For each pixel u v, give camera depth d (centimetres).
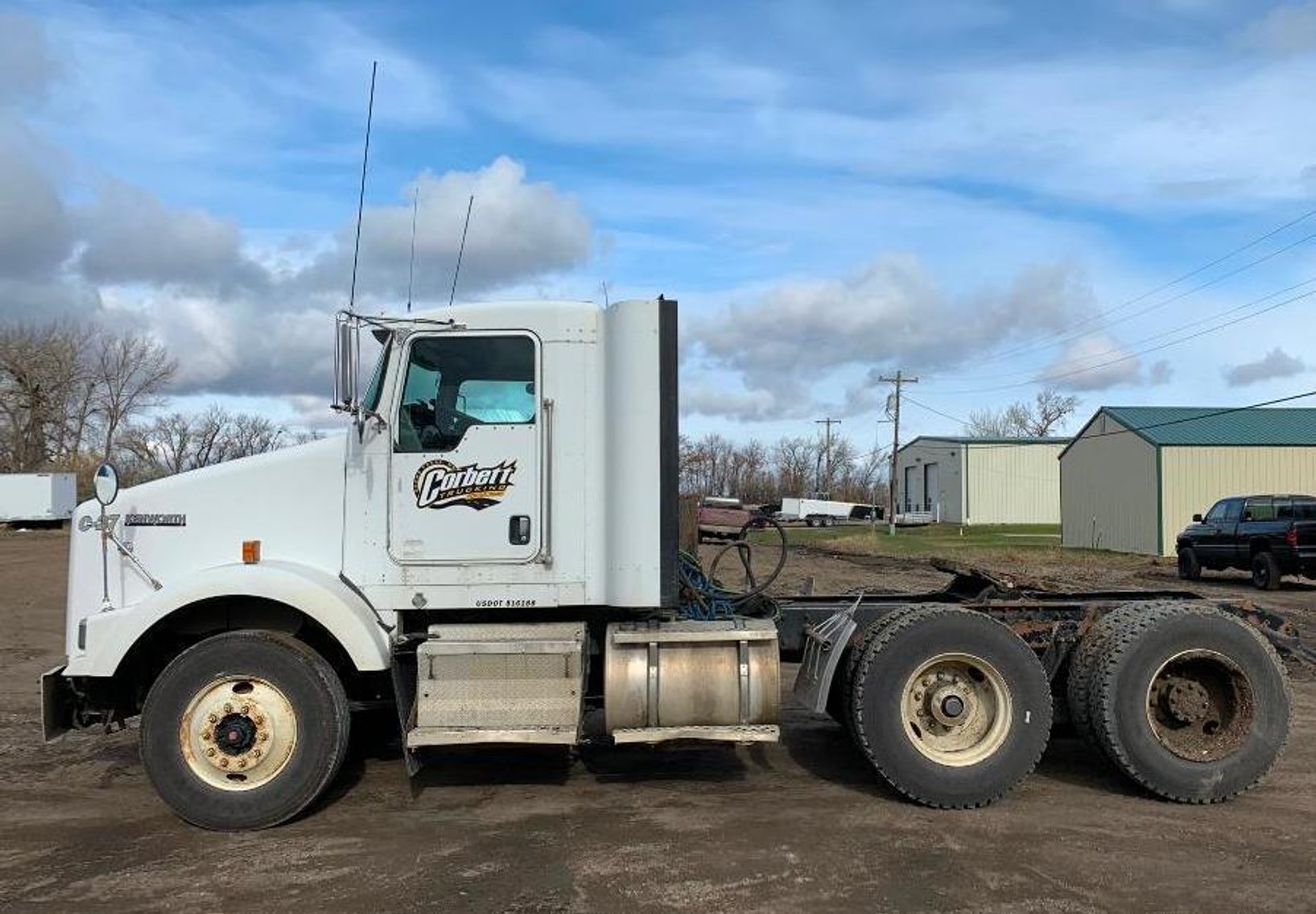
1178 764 586
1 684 1030
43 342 6719
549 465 584
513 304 590
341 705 564
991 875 482
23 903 461
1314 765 674
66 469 6469
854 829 549
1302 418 3431
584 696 583
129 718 623
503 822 565
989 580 710
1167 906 446
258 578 554
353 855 515
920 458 8194
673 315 582
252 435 5406
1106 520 3594
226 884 479
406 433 586
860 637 616
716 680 574
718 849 519
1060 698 640
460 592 581
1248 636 594
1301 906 446
